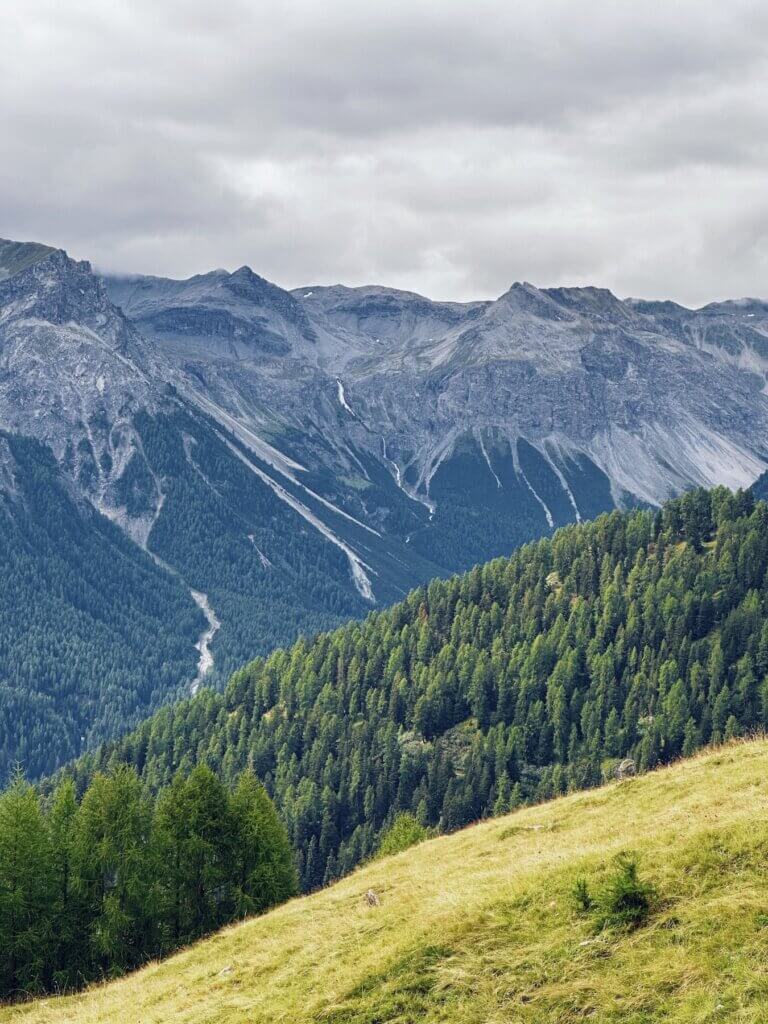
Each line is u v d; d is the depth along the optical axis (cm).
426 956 3177
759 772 4034
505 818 5150
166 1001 3762
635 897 3053
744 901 2878
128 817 5972
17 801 5725
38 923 5566
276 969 3650
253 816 6266
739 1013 2472
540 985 2873
